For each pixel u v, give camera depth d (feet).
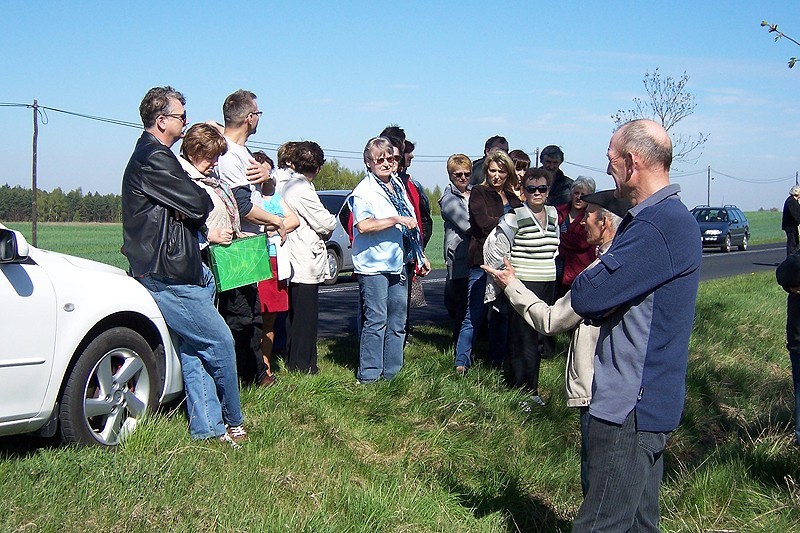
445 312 42.09
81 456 14.99
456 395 21.58
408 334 30.07
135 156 16.53
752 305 43.93
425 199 29.53
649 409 11.17
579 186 23.68
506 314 22.91
